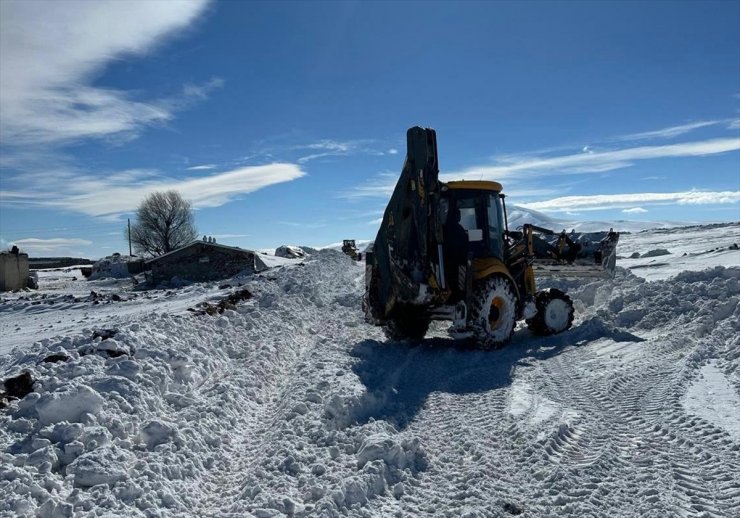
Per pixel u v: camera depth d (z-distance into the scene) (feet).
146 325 27.04
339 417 19.30
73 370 19.81
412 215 32.27
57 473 14.38
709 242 120.98
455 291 33.04
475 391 23.76
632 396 22.03
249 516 13.25
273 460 16.39
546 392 23.22
